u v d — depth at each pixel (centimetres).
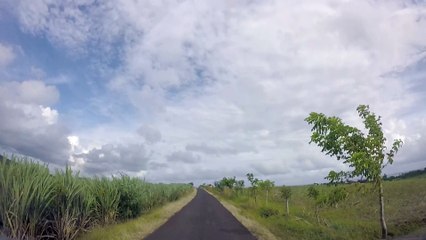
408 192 3428
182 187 5741
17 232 1098
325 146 1119
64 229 1263
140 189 2266
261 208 2939
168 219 2186
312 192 2220
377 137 1092
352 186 1141
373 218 2181
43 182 1238
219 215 2512
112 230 1452
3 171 1163
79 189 1421
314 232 1669
